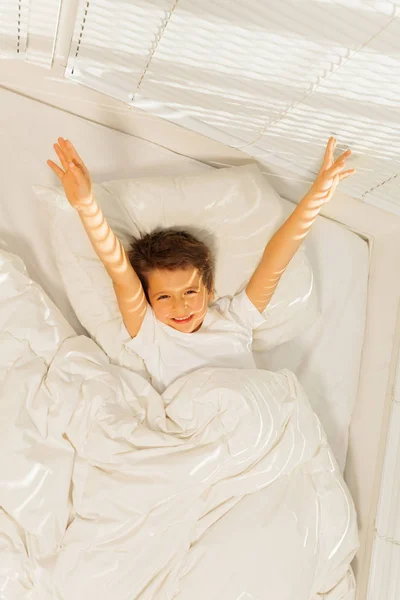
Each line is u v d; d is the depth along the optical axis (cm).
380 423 166
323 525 143
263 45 137
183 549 132
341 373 175
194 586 129
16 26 148
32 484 131
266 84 148
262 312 165
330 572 144
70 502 134
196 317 157
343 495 147
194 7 131
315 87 144
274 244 157
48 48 153
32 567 128
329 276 180
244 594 129
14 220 161
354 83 139
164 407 149
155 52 148
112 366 151
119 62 154
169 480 133
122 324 155
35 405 136
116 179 170
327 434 168
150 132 171
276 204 170
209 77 151
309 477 146
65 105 167
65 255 157
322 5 122
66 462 135
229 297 167
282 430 145
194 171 176
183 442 139
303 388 170
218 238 168
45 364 143
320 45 132
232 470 139
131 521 131
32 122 166
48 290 160
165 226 165
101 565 127
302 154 170
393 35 123
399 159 158
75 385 141
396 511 156
